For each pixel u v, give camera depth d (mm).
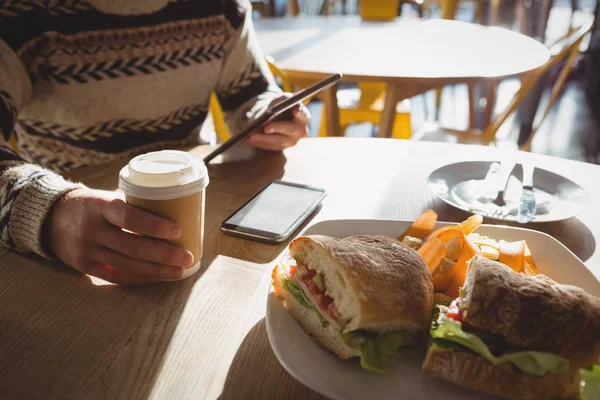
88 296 783
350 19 2951
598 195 1125
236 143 1339
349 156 1316
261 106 1455
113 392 612
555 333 594
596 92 4395
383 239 765
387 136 2209
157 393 613
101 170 1192
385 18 2980
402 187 1153
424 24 2770
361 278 649
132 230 762
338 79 1169
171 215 780
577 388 603
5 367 643
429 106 4371
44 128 1358
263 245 926
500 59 2127
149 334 708
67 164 1404
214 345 694
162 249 777
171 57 1400
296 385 636
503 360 592
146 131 1460
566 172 1234
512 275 641
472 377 601
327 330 664
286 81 2209
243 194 1115
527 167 1166
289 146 1328
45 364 650
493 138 2502
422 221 894
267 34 2629
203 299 782
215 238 945
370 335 664
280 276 738
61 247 819
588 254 916
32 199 834
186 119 1521
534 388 588
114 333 708
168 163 800
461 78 1933
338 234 896
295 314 710
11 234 847
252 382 637
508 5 4738
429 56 2182
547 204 1058
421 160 1297
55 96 1302
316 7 4879
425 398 594
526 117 3434
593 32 4523
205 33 1440
